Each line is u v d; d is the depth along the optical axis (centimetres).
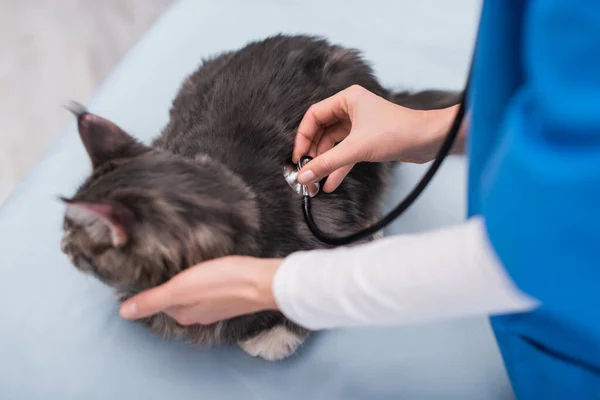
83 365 108
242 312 82
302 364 110
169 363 109
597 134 40
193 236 82
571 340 72
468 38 159
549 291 50
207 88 122
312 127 107
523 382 90
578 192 42
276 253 98
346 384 108
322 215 108
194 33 156
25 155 195
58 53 215
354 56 128
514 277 49
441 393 108
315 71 120
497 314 83
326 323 70
